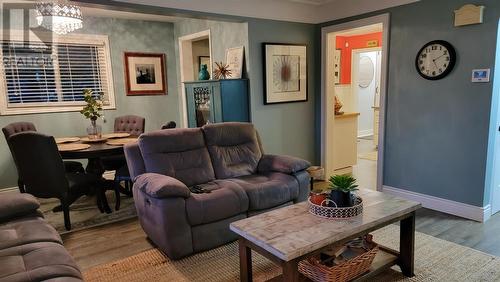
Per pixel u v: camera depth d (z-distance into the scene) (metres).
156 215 2.62
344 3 4.24
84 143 3.93
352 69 7.41
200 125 4.41
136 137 4.30
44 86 4.71
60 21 3.08
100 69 5.14
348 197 2.15
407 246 2.28
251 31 4.07
